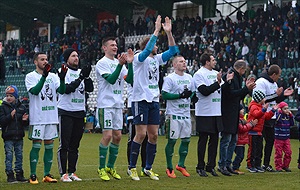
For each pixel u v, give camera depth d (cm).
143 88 1023
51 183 976
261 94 1215
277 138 1255
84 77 1014
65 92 1005
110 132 1026
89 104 3769
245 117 1347
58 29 4847
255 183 994
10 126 994
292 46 3119
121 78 1048
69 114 1024
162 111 3056
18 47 4934
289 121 1258
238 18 3659
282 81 2764
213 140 1128
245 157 1628
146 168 1067
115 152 1051
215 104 1115
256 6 3894
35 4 4738
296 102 2789
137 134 1030
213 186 943
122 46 4091
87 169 1281
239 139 1204
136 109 1025
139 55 1022
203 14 4078
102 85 1034
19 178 1002
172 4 4238
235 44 3400
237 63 1170
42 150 1816
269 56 3138
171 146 1102
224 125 1138
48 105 1003
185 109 1112
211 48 3462
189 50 3553
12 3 4638
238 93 1128
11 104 998
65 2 4512
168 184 966
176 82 1111
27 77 998
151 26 4125
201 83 1117
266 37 3266
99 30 4556
